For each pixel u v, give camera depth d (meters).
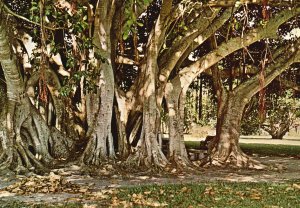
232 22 15.84
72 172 13.92
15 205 8.94
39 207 8.71
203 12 16.11
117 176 13.61
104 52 15.09
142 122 15.75
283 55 17.67
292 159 21.11
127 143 15.93
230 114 17.47
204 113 35.25
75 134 16.48
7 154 14.15
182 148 15.90
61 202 9.30
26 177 12.91
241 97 17.59
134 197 9.67
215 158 16.98
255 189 11.15
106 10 14.97
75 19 11.09
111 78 15.42
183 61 17.53
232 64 20.25
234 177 14.19
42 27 10.51
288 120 40.97
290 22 20.02
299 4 16.00
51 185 11.25
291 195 10.42
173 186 11.45
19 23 15.66
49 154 15.23
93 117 15.46
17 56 15.12
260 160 20.12
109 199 9.59
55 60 16.23
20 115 14.76
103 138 15.16
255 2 14.82
